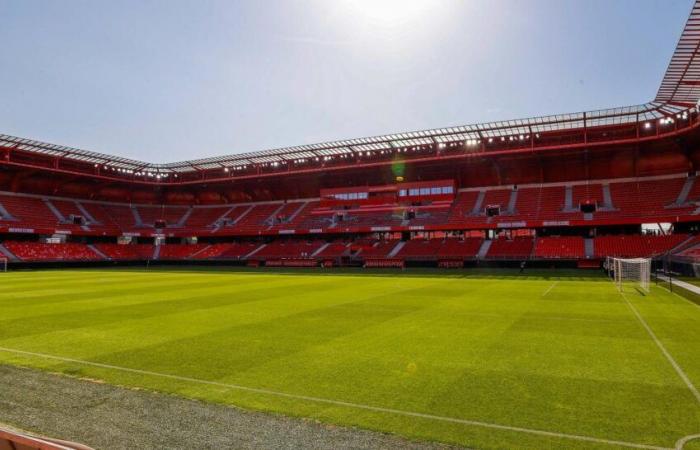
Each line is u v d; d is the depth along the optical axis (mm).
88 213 63000
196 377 8188
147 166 62344
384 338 11656
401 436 5551
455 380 7926
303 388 7500
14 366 9047
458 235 53250
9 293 23594
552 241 46531
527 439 5449
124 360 9461
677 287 24062
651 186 46594
